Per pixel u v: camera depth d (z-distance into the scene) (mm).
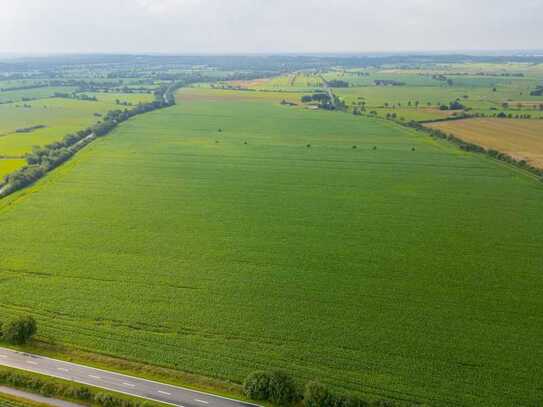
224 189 111312
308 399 46094
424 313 62031
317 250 79812
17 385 50188
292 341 56750
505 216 94250
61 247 79875
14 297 65250
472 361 53156
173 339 57156
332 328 59031
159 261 75688
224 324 59906
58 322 60156
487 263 75188
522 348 55250
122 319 60812
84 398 48531
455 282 69500
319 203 102062
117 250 79250
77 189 109500
